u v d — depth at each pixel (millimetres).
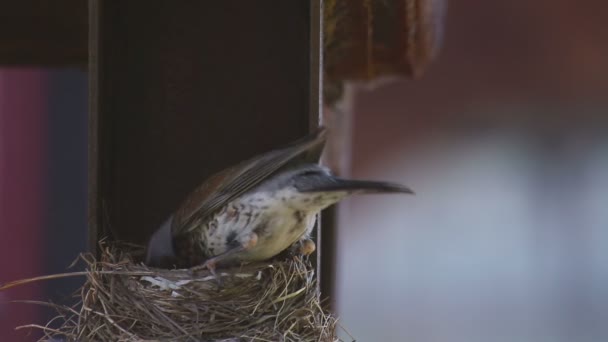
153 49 5297
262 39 5316
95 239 4867
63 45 6707
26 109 10609
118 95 5262
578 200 21094
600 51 20688
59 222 10531
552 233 20875
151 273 4691
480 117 20969
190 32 5312
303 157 4766
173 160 5281
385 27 6195
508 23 20672
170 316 4680
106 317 4656
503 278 19562
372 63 6555
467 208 20984
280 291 4816
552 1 20484
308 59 5266
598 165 20906
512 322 18641
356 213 20625
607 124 21078
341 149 7953
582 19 20562
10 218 10438
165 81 5297
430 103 20922
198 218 4648
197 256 4887
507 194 20734
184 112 5297
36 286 9742
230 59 5316
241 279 4742
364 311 18641
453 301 18719
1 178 10461
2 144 10500
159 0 5309
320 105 4879
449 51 20797
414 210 20641
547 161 21328
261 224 4594
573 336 18016
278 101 5297
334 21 6109
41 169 10570
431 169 20969
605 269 20297
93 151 4879
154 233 5023
